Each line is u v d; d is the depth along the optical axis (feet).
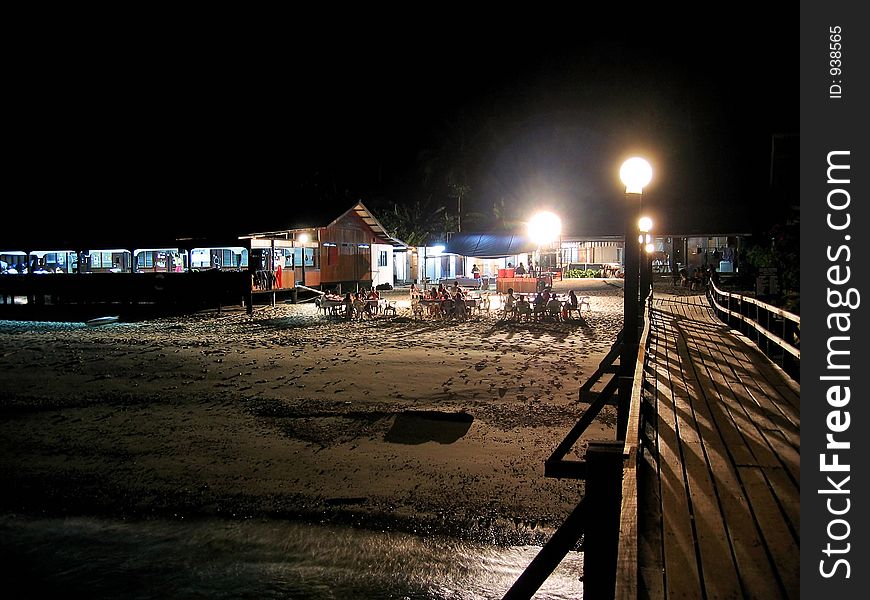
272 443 32.78
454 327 67.21
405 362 48.01
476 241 123.34
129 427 35.47
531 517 24.77
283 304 96.48
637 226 22.66
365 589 20.72
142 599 20.51
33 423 36.37
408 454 30.83
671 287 118.11
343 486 27.84
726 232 125.18
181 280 87.25
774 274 66.39
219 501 26.96
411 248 131.03
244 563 22.44
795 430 22.76
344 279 111.45
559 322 70.03
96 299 90.22
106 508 26.68
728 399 27.58
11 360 52.65
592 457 11.00
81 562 22.71
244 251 106.22
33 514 26.30
